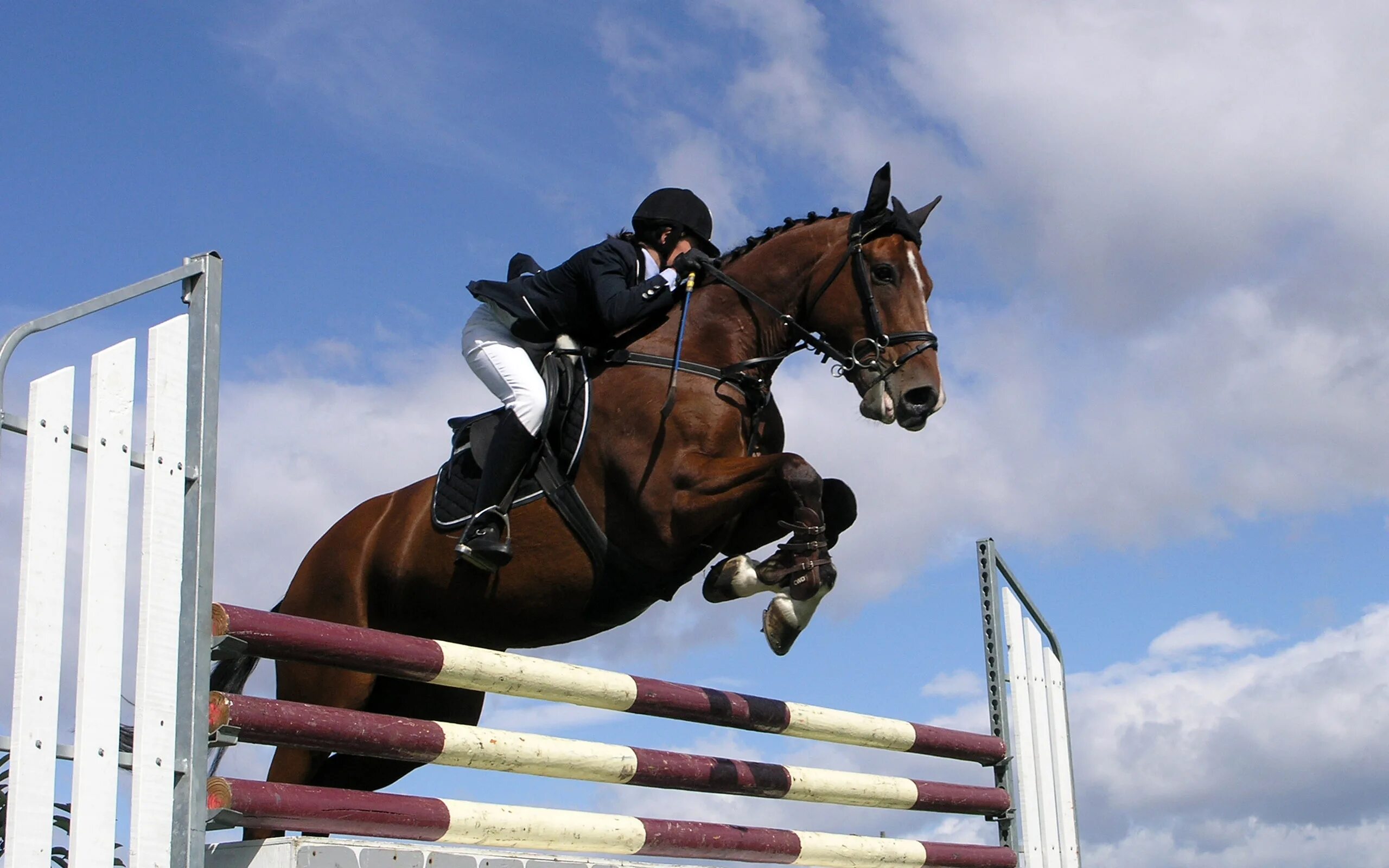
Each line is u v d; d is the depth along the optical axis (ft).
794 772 13.11
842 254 12.41
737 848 12.33
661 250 12.77
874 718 14.10
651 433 11.80
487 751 10.57
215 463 9.71
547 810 11.02
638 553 11.87
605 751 11.39
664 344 12.39
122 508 9.26
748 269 12.76
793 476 10.93
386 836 9.94
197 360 9.81
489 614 12.39
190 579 9.39
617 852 11.49
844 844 13.50
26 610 8.75
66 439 9.19
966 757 15.57
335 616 12.95
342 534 13.23
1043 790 16.49
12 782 8.47
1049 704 17.04
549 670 11.10
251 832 10.50
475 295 12.49
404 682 13.28
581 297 12.25
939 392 11.98
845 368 12.41
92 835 8.64
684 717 12.07
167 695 9.11
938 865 14.62
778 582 10.98
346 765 13.41
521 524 12.11
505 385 12.11
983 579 16.96
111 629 9.03
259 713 9.32
